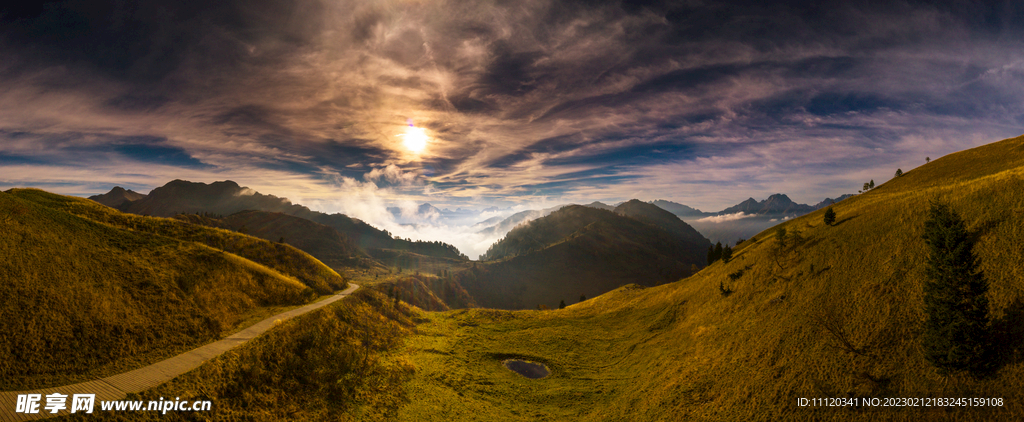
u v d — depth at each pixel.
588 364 62.50
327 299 74.69
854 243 48.47
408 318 86.75
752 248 80.44
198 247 68.00
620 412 44.53
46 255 42.69
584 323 85.94
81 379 31.17
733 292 60.72
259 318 55.59
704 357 48.75
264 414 35.44
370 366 52.03
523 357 66.75
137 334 39.91
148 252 56.72
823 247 52.78
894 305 35.72
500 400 50.22
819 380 33.69
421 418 42.69
